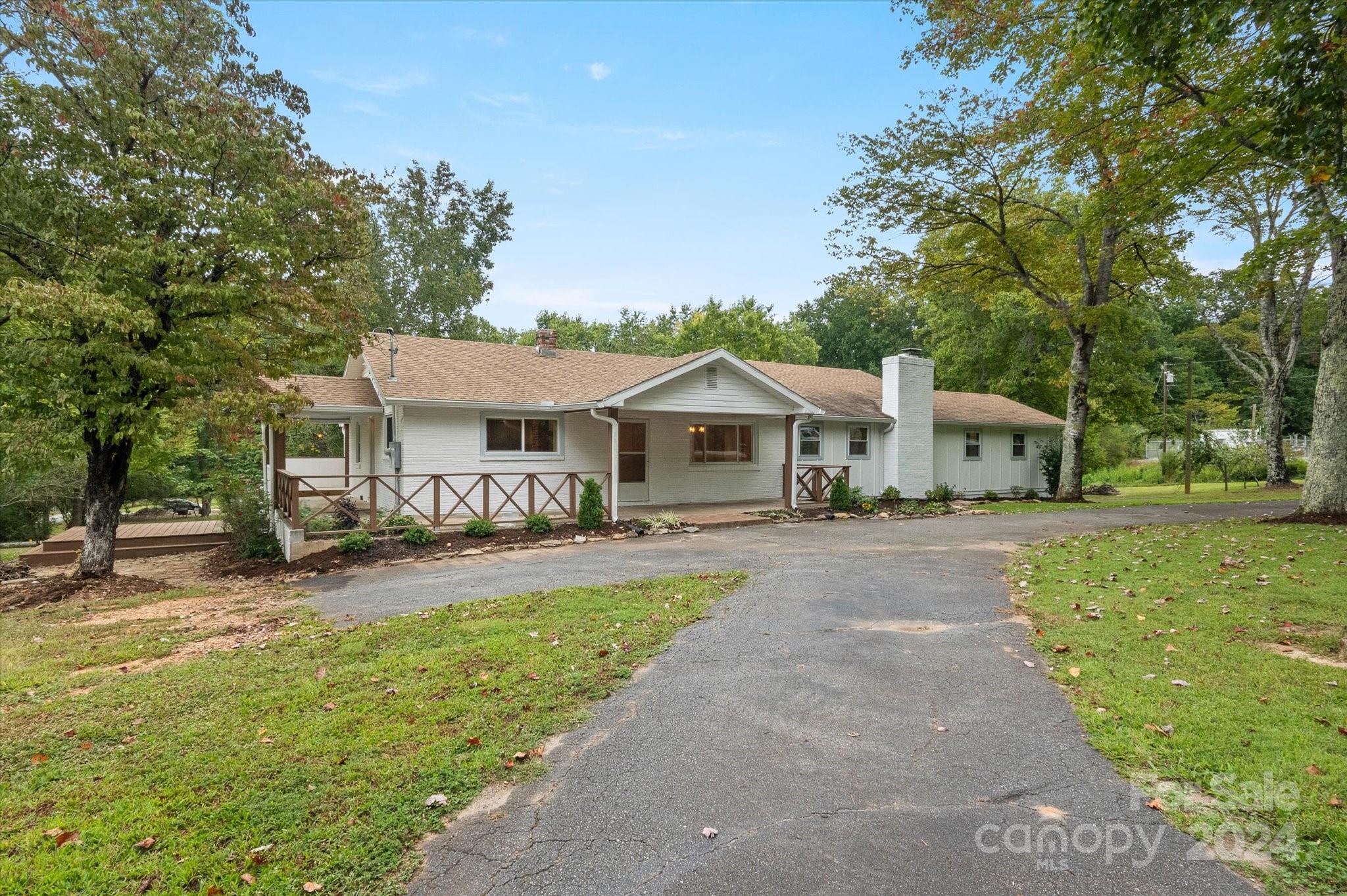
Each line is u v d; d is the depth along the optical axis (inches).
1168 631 228.4
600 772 140.3
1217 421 1210.6
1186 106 444.8
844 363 2015.3
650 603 283.4
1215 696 171.3
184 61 396.5
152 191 355.6
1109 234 741.9
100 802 131.0
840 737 155.7
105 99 363.6
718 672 199.2
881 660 208.8
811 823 120.5
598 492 514.9
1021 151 665.0
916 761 143.3
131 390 373.7
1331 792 125.1
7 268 362.0
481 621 257.0
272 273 398.0
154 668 216.5
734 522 557.9
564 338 1883.6
